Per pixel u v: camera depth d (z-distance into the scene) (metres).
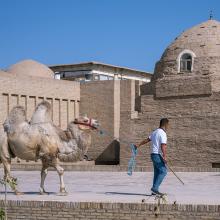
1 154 16.00
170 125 38.38
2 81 39.62
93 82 45.16
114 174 27.41
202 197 15.07
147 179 23.50
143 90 43.59
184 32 43.06
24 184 20.94
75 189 18.20
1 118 39.44
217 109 38.19
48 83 43.09
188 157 37.44
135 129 40.19
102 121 44.56
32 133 15.57
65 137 15.91
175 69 41.56
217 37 41.56
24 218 13.75
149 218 12.95
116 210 13.13
